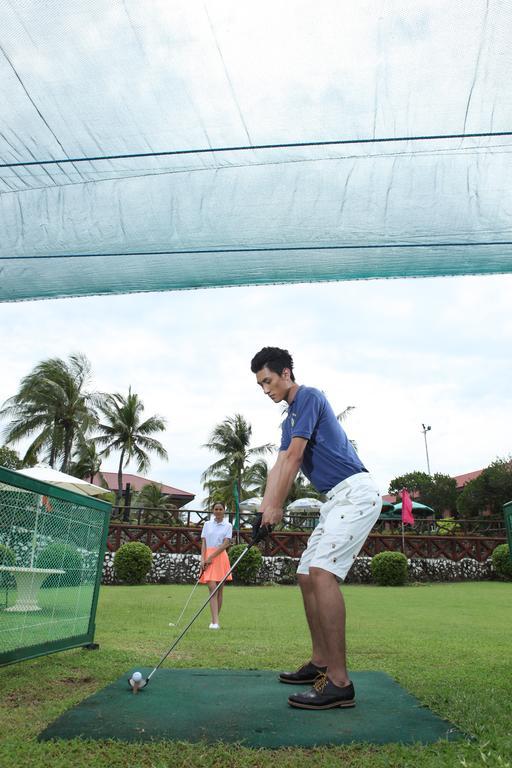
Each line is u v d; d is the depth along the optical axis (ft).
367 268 8.78
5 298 9.78
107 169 7.95
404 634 17.58
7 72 6.88
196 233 8.47
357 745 6.08
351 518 8.45
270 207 8.16
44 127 7.42
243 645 14.25
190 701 7.94
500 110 6.89
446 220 8.05
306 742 6.22
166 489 151.23
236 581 47.09
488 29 6.15
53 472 36.76
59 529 12.01
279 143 7.49
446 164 7.63
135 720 6.97
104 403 110.01
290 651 13.30
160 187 8.16
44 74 6.87
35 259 8.97
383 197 7.95
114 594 34.17
